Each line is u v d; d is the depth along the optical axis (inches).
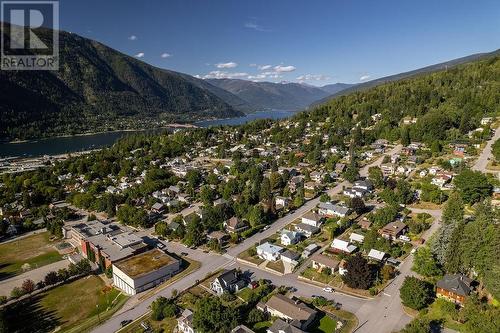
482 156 6811.0
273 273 3858.3
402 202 5334.6
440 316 2938.0
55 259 4591.5
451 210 4347.9
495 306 2935.5
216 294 3508.9
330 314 3090.6
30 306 3595.0
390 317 3014.3
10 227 5467.5
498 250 3097.9
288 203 5812.0
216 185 7121.1
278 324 2815.0
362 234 4431.6
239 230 4970.5
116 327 3120.1
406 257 3951.8
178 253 4493.1
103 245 4436.5
